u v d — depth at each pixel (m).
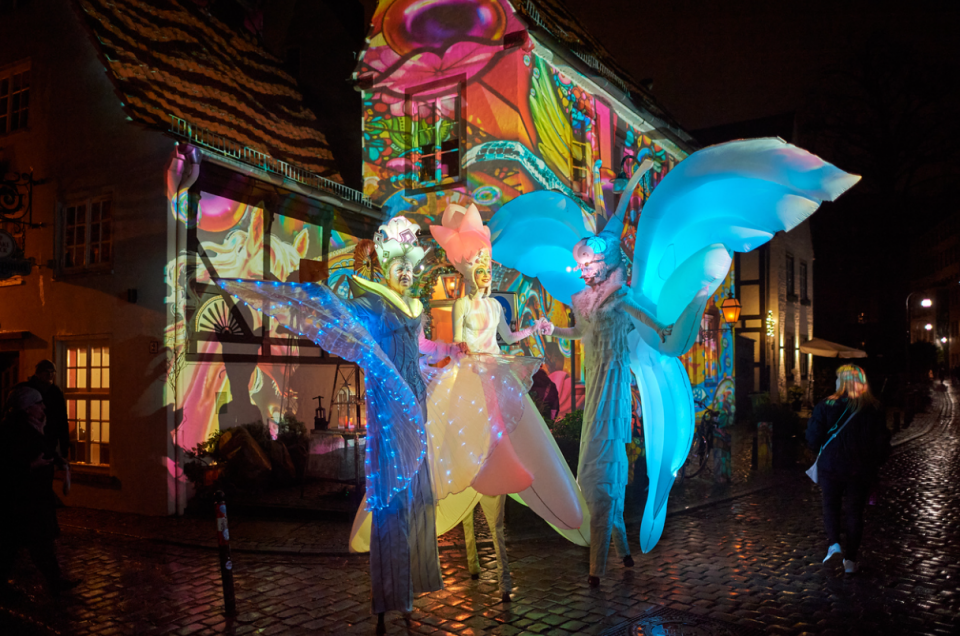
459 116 11.10
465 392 4.86
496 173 10.65
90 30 8.90
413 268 4.74
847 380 5.57
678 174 5.19
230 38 12.23
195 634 4.46
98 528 7.59
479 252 5.29
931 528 7.11
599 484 5.27
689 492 8.94
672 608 4.73
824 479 5.64
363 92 12.20
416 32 11.44
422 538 4.60
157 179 8.59
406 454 4.37
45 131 9.73
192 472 8.31
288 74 13.44
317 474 9.12
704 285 4.72
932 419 21.20
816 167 4.40
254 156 10.02
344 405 11.14
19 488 5.14
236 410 9.40
